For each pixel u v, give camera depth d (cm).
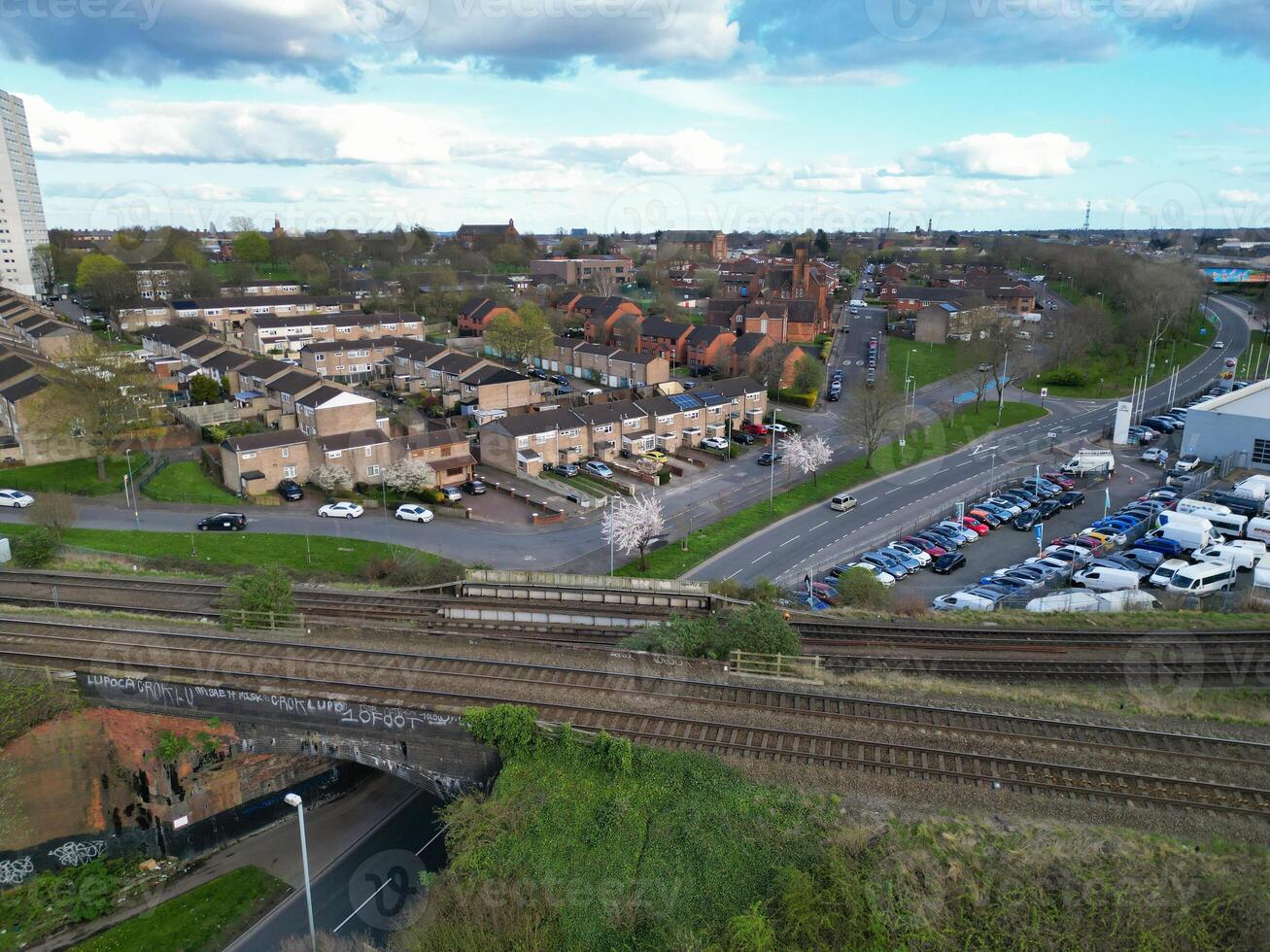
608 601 3853
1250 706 2623
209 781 2739
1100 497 5922
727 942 1761
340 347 9188
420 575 4222
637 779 2175
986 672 2959
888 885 1819
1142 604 3716
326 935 2291
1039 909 1777
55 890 2589
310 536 5188
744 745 2273
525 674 2695
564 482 6225
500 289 13688
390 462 6312
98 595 3672
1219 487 5594
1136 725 2388
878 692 2586
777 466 6794
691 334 10081
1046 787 2089
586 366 9550
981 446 7238
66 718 2644
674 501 6003
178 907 2572
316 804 3027
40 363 6919
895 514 5706
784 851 1933
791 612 3634
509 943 1845
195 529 5188
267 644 2944
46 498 4759
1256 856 1852
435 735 2459
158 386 7138
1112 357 10094
